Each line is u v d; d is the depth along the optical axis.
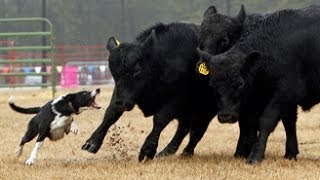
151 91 17.03
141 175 14.91
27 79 56.25
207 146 20.84
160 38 17.27
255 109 17.34
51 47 41.84
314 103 17.59
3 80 56.88
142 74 16.45
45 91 45.38
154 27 17.55
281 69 16.80
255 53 16.14
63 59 58.62
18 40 70.75
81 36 75.69
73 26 76.62
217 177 14.66
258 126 17.64
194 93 17.91
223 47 17.16
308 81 17.14
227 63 15.96
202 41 17.22
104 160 17.61
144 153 17.11
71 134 23.34
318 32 16.98
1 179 14.69
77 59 64.06
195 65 17.48
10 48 42.19
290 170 15.61
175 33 17.50
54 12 78.56
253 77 16.52
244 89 16.25
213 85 16.12
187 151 18.81
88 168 15.98
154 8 71.06
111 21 74.81
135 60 16.23
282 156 18.30
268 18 17.16
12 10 81.75
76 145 20.73
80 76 59.00
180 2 69.81
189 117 18.55
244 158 17.77
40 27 77.44
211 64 16.05
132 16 71.44
